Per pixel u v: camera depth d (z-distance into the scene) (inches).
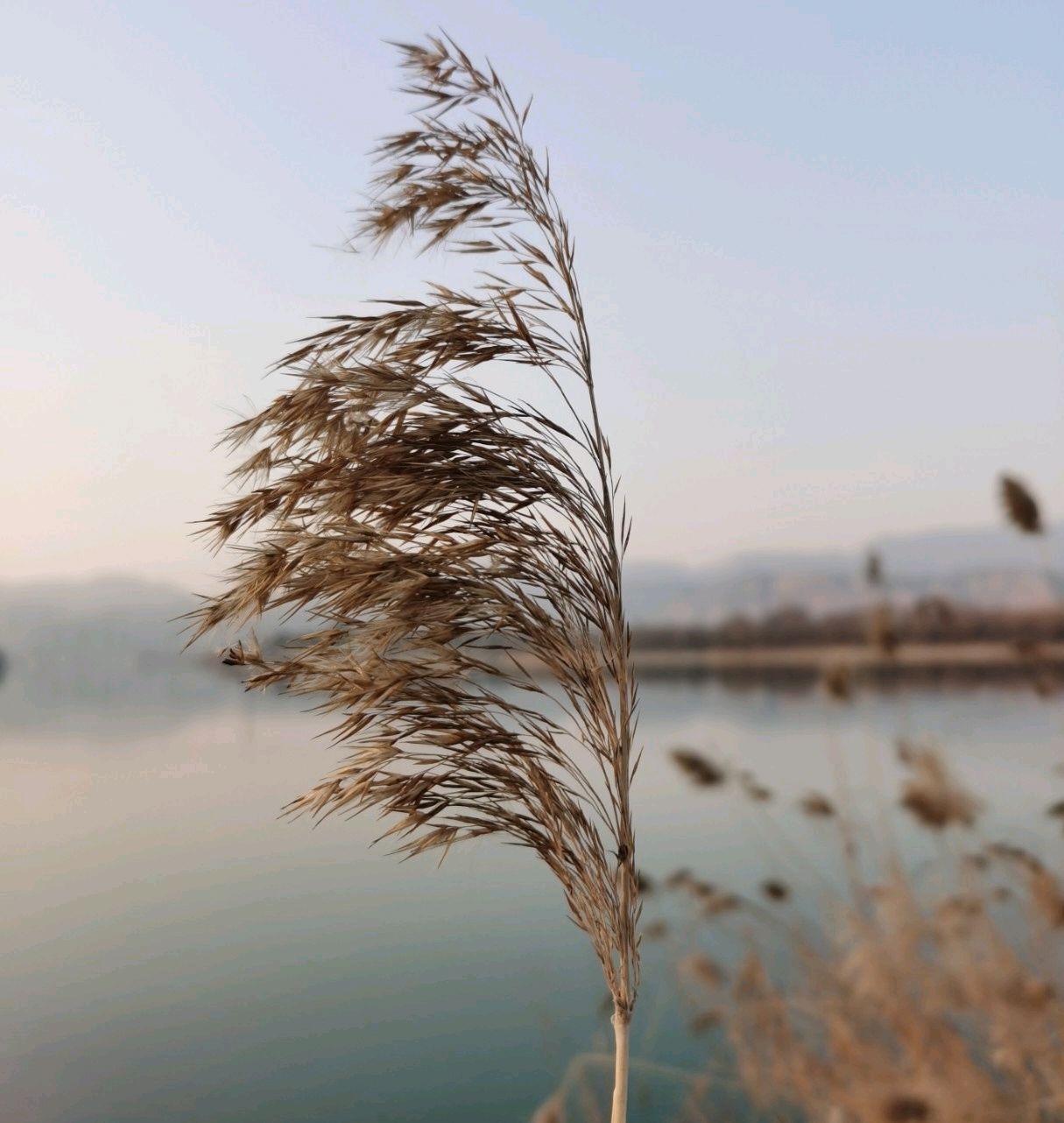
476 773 66.0
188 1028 146.9
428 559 65.0
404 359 66.7
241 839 324.5
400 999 144.9
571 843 65.9
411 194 68.7
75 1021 155.4
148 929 213.0
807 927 80.4
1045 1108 60.9
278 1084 119.9
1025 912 70.5
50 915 233.6
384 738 65.1
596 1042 99.4
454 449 64.6
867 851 77.0
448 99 71.1
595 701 65.9
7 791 479.8
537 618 65.5
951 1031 66.9
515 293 68.7
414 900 215.3
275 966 175.2
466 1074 110.7
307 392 64.1
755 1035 77.7
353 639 65.2
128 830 355.6
